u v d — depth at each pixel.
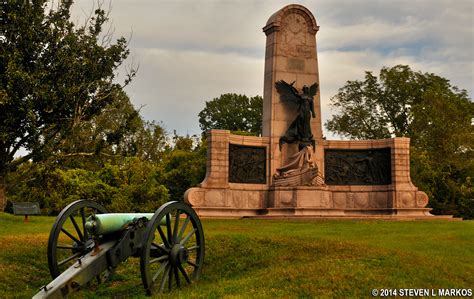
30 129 31.69
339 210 35.28
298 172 35.84
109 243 14.62
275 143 36.59
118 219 14.73
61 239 21.73
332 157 37.66
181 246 15.66
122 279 18.56
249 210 35.44
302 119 36.50
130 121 37.78
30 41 31.95
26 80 30.81
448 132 60.53
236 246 21.11
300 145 36.56
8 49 31.84
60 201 47.53
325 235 23.92
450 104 61.66
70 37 32.97
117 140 37.31
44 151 33.09
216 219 32.06
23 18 31.66
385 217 34.00
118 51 35.19
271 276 16.52
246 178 35.97
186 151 70.12
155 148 76.38
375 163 37.44
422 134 62.91
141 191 51.53
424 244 21.38
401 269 16.67
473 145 57.69
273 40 37.53
